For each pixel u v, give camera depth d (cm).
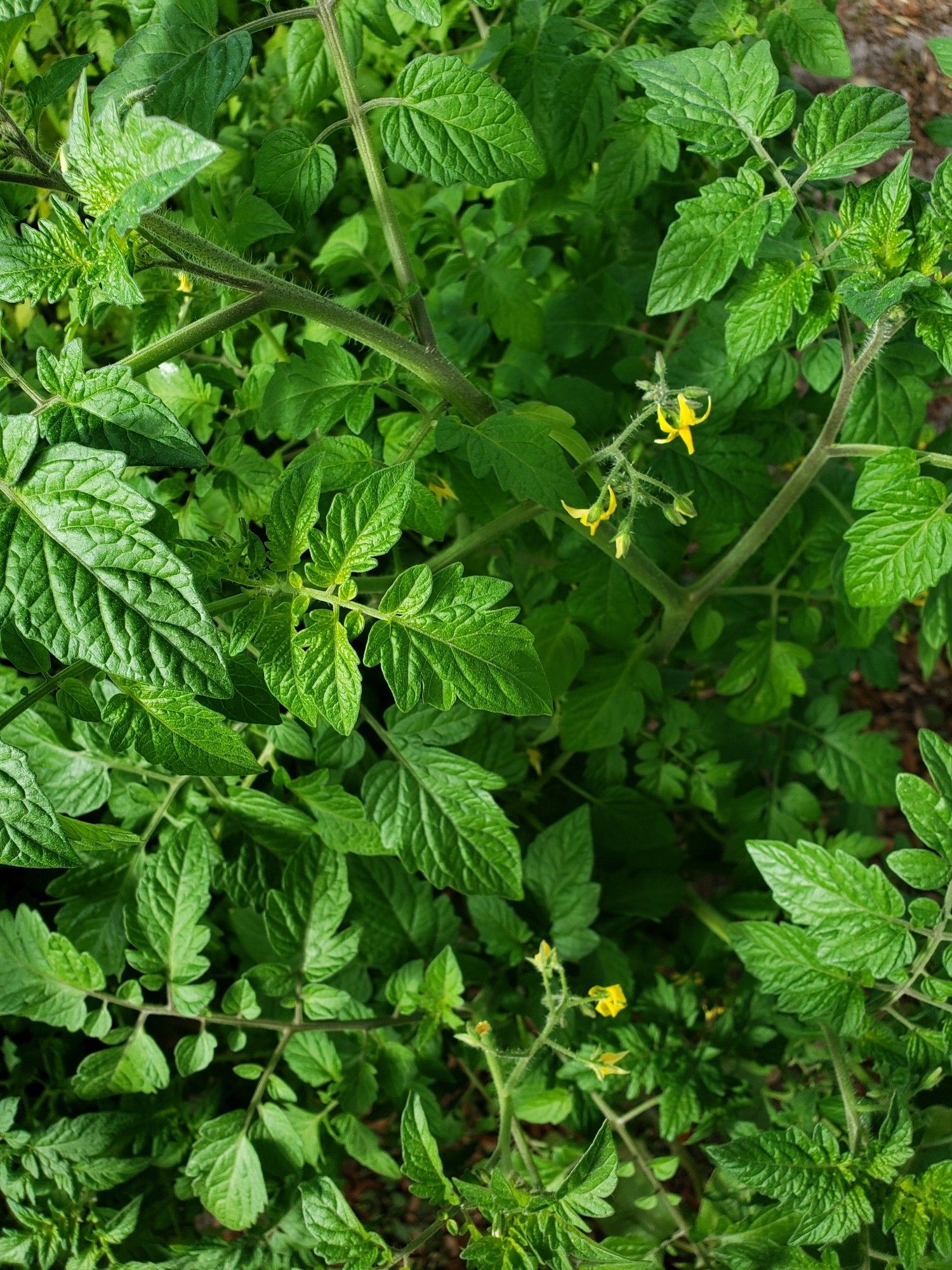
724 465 60
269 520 40
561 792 71
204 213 50
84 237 37
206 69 43
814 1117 55
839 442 56
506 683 40
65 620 34
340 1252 46
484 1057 61
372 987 64
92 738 54
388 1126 78
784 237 56
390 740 52
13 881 69
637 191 55
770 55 44
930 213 44
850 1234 47
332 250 63
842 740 71
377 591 50
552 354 68
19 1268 54
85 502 34
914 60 63
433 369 47
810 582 65
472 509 57
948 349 45
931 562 47
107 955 55
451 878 51
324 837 54
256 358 60
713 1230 56
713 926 67
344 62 45
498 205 62
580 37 56
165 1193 60
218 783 55
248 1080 65
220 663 34
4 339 68
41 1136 55
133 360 41
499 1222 45
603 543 54
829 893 48
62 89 38
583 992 62
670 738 68
